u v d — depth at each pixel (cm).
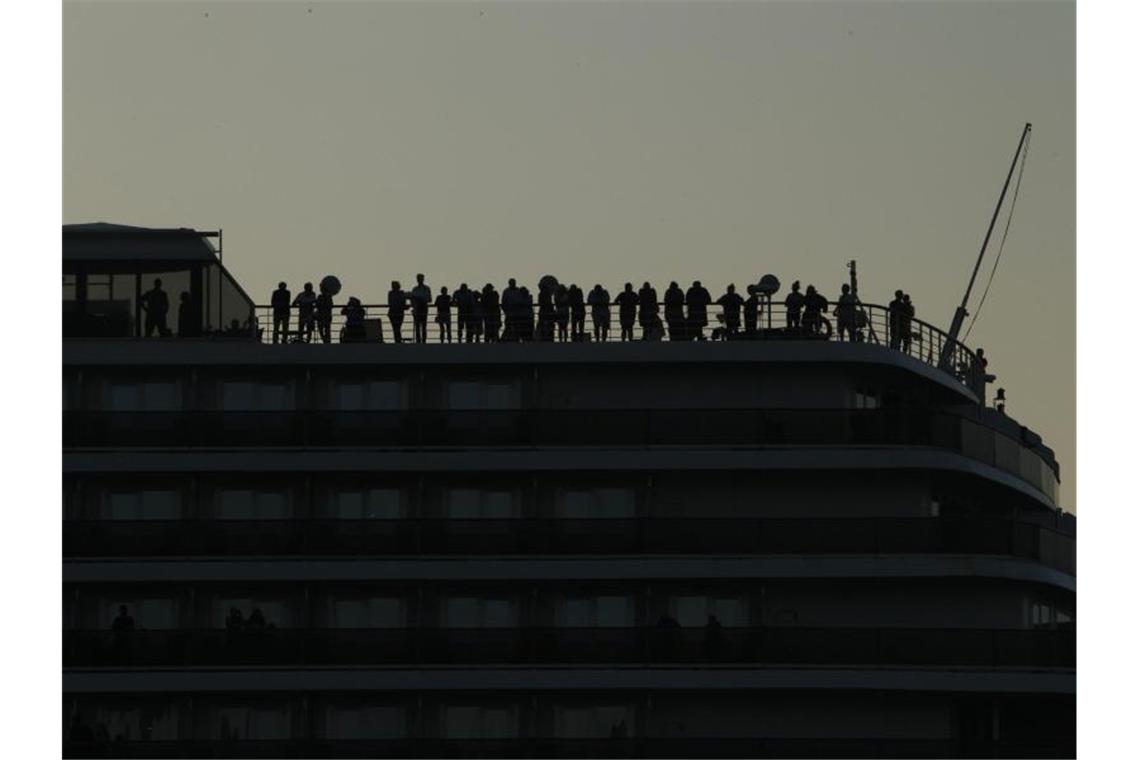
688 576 17112
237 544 17262
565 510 17425
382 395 17612
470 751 17038
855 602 17350
